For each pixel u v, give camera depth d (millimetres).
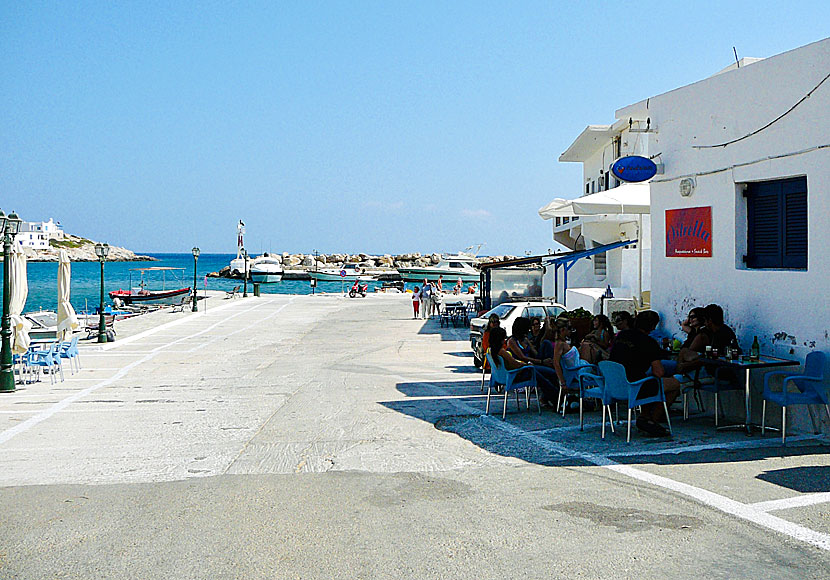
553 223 32844
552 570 4887
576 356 10750
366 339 25250
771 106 9516
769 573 4785
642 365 8875
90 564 5090
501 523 5867
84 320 31562
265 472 7699
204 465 8047
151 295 47844
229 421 10781
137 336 25844
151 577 4844
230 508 6383
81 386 14711
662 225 11906
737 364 8750
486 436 9422
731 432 9180
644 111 12453
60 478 7531
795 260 9422
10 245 14203
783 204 9617
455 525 5832
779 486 6762
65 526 5930
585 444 8812
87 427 10398
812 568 4855
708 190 10773
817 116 8773
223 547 5395
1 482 7391
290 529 5781
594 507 6250
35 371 16906
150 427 10359
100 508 6430
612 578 4742
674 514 6016
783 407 8305
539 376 11062
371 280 107312
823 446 8305
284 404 12312
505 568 4926
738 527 5668
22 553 5320
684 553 5156
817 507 6125
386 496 6707
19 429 10289
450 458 8234
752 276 9891
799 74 9039
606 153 26328
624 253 20578
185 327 30438
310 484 7168
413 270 89250
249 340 25109
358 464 8008
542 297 26000
